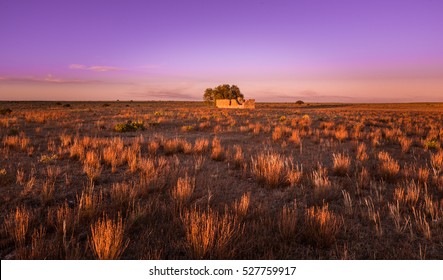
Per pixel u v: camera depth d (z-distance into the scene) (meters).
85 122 19.69
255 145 10.85
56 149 9.04
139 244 3.18
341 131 13.25
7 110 27.77
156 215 3.96
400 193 4.68
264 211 4.21
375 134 13.12
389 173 6.11
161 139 10.95
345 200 4.40
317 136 12.95
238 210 3.98
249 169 6.94
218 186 5.51
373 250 3.21
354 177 6.17
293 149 9.86
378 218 4.01
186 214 3.72
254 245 3.18
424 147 10.30
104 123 18.88
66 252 2.83
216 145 9.59
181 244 3.21
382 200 4.66
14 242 3.20
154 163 7.21
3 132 13.00
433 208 4.21
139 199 4.65
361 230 3.68
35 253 2.83
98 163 6.72
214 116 26.55
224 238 3.04
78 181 5.66
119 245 2.98
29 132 13.59
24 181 5.36
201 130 16.05
